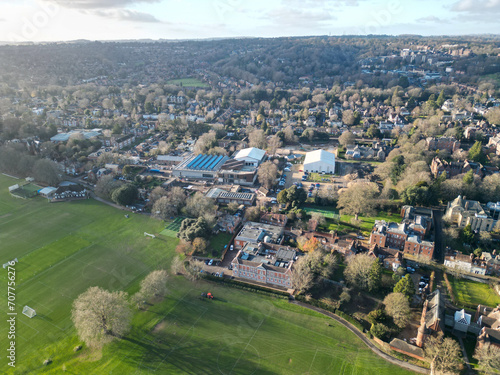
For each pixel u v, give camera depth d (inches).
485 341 5516.7
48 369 5438.0
